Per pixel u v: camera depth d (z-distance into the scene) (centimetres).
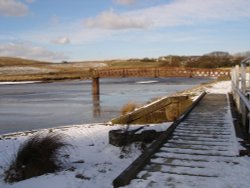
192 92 2592
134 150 1192
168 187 590
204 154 801
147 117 1811
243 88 1234
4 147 1396
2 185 866
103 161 1093
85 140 1431
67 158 1086
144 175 655
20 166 926
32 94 5603
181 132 1045
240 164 716
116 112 2878
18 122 2477
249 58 1007
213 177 641
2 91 6619
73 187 768
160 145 867
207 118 1290
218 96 2167
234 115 1302
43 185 798
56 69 14875
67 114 2855
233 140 926
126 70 5481
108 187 758
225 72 5056
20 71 14812
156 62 9731
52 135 1082
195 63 7438
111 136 1285
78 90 6488
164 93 4709
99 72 5225
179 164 725
